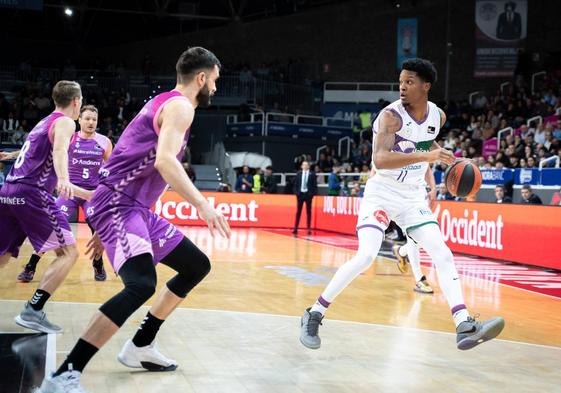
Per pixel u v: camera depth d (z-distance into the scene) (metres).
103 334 3.00
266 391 3.39
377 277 8.14
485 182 13.30
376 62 24.69
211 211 2.95
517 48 20.47
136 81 24.14
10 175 4.62
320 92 24.59
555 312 6.16
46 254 9.29
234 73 24.16
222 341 4.47
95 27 29.75
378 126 4.07
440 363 4.10
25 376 3.46
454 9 22.98
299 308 5.79
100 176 3.30
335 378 3.68
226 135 23.39
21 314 4.48
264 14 27.83
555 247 9.32
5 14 28.12
